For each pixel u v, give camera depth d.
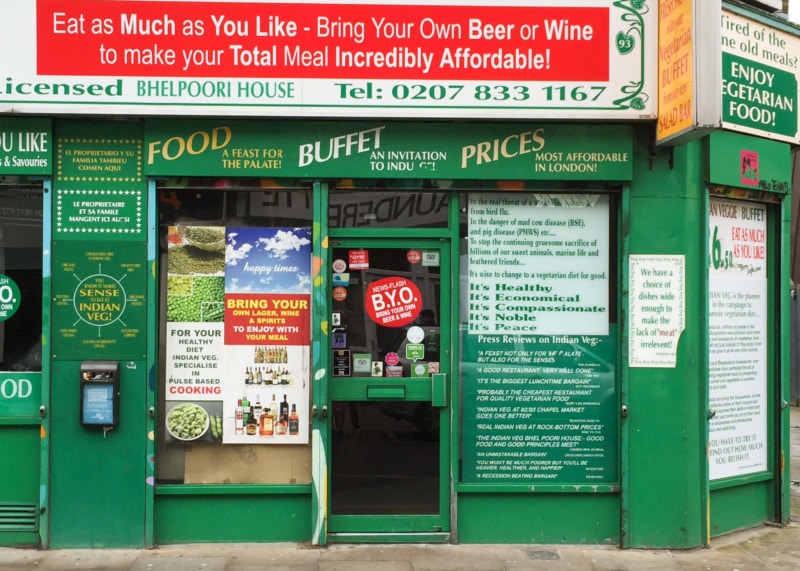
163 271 5.55
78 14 5.26
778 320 6.29
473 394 5.64
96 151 5.40
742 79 5.79
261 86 5.32
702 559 5.37
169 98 5.29
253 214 5.59
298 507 5.54
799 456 9.21
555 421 5.66
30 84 5.24
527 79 5.38
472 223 5.65
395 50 5.35
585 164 5.50
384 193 5.61
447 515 5.59
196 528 5.50
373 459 5.60
